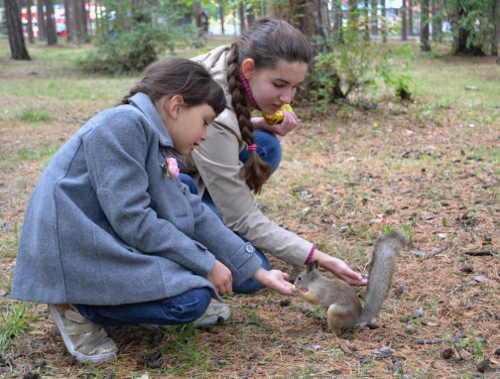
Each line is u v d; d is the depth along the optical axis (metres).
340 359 2.42
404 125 7.58
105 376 2.32
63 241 2.22
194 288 2.30
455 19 18.27
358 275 3.07
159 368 2.39
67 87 12.77
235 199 3.13
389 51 8.84
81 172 2.27
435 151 6.21
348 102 8.80
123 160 2.23
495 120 7.66
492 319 2.74
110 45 16.83
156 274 2.26
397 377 2.25
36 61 20.33
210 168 3.09
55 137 7.46
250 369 2.36
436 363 2.36
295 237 3.16
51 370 2.37
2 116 8.75
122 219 2.23
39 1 36.47
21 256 2.32
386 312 2.87
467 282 3.14
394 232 2.78
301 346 2.55
